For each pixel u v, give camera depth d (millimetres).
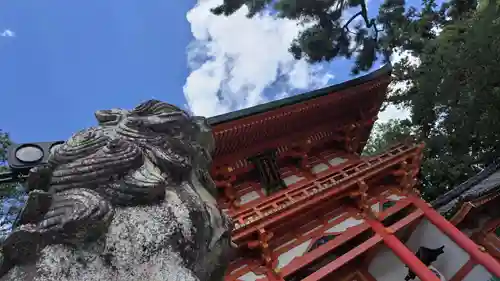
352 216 16922
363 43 22562
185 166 4488
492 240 18438
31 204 3645
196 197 4273
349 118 19844
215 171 16422
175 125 4875
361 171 17000
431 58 22281
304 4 20656
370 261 17062
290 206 15172
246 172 17234
